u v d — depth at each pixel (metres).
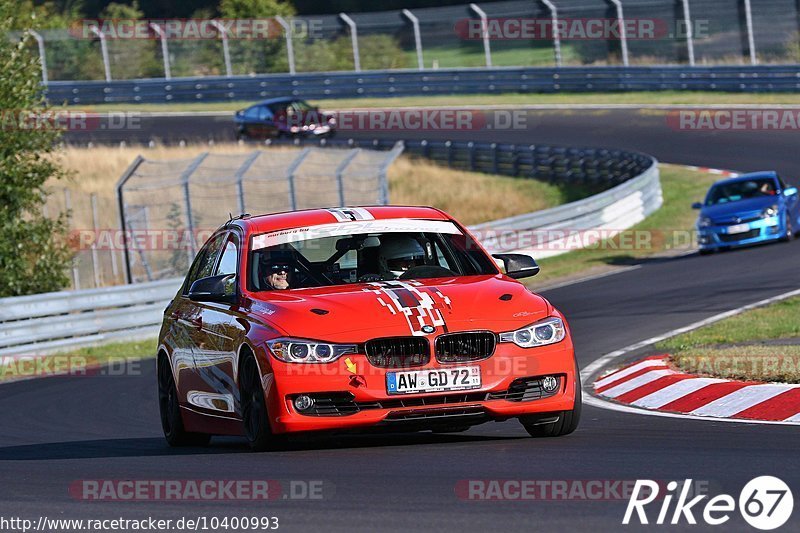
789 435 25.67
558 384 25.91
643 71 157.50
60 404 46.66
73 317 67.00
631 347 47.22
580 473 21.42
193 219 94.25
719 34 164.88
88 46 192.75
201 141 157.12
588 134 141.38
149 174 87.69
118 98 187.00
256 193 100.38
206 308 29.86
